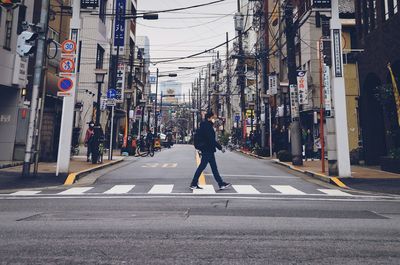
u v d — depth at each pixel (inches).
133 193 337.4
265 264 140.3
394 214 248.4
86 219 222.7
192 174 503.2
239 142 1612.9
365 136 689.0
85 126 999.0
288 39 660.1
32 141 434.6
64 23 794.2
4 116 600.4
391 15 592.1
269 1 1245.1
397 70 586.9
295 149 638.5
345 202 300.8
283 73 1133.7
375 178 454.0
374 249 162.4
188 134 3558.1
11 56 582.2
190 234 187.0
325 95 500.7
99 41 1075.3
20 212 245.3
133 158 858.8
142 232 190.9
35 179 421.7
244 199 307.7
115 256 149.5
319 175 478.3
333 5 478.0
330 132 473.7
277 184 418.9
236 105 2156.7
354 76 821.9
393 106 591.5
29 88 639.1
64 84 468.1
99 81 633.0
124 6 1151.6
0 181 407.2
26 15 625.3
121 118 1433.3
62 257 147.7
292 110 649.6
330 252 157.1
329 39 489.4
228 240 175.9
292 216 237.3
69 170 490.9
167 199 303.9
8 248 160.4
